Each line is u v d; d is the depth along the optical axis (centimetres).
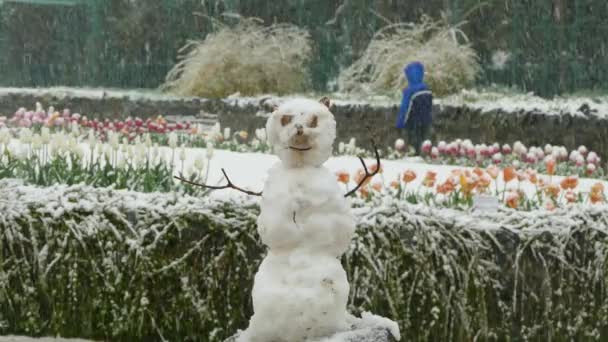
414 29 2178
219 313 654
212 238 653
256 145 1383
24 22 2708
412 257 641
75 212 665
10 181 706
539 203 794
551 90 2241
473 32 2333
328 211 454
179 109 2012
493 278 648
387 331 462
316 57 2466
